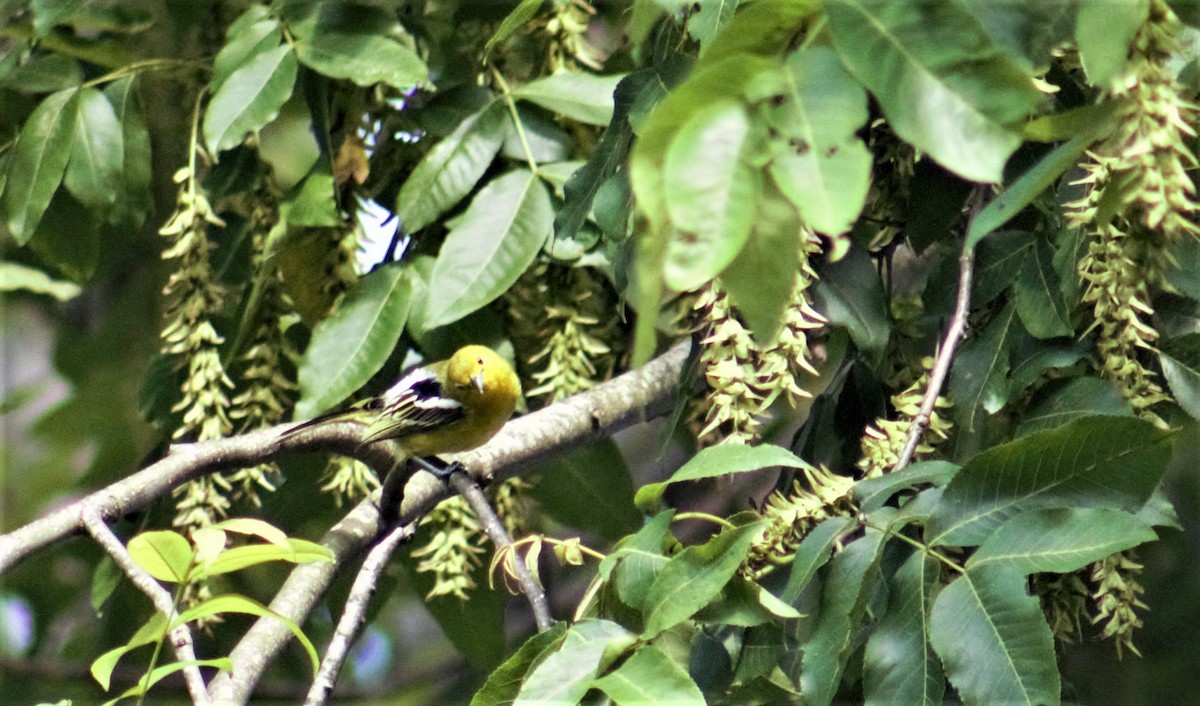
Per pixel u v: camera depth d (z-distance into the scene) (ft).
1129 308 22.17
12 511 47.34
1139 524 18.60
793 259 12.05
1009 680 18.13
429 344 32.32
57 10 31.58
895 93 11.34
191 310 29.58
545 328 32.99
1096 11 13.66
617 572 19.44
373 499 28.02
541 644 18.70
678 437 34.78
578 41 33.01
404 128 33.35
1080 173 24.85
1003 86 11.32
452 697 47.96
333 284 32.09
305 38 30.32
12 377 52.49
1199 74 19.66
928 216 27.32
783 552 21.49
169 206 40.65
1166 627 38.17
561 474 34.32
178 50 37.17
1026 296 25.13
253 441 28.48
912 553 20.86
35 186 31.37
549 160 31.35
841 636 19.58
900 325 29.25
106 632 36.94
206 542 17.39
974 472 20.01
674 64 25.21
